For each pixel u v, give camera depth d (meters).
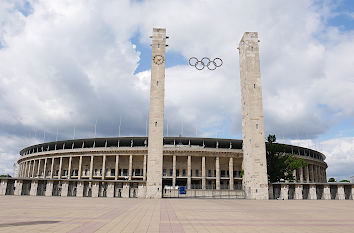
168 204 31.88
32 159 95.06
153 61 56.44
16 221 14.99
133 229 13.07
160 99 54.47
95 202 33.34
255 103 56.00
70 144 90.25
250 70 57.69
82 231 12.17
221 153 78.12
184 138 81.06
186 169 81.25
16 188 52.31
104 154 80.50
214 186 76.94
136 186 53.12
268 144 63.59
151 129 52.91
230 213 21.66
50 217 17.08
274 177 61.19
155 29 58.16
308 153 93.69
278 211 24.19
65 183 51.81
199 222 15.89
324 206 31.45
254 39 59.34
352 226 15.00
